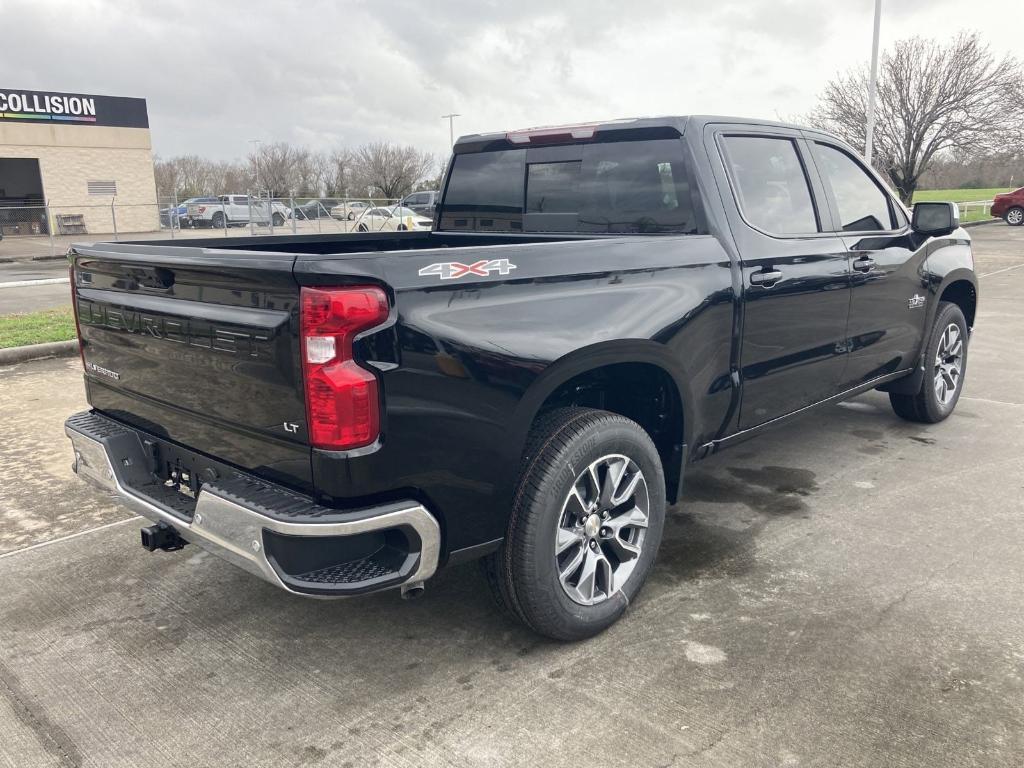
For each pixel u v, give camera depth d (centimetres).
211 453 268
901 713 250
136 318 281
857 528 389
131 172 3316
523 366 257
